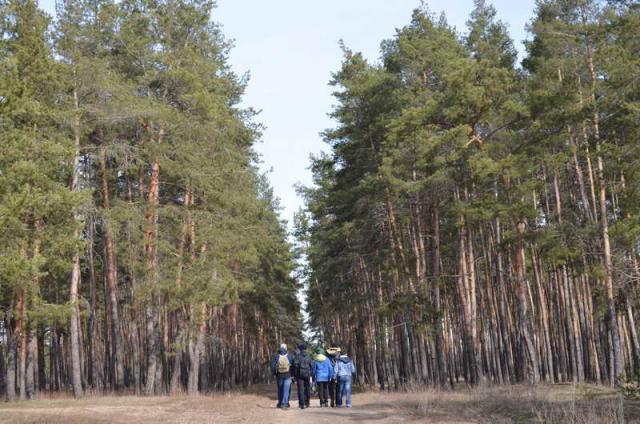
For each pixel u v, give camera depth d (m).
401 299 28.03
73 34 25.47
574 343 29.34
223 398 23.61
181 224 28.31
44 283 29.20
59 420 13.68
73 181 24.62
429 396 17.86
